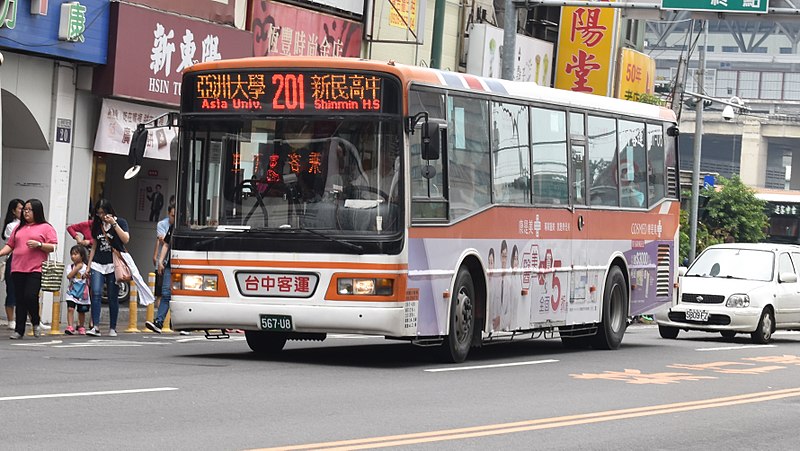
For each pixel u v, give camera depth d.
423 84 21.53
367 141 21.05
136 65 31.14
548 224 25.69
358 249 20.84
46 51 29.12
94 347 23.69
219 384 17.77
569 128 26.58
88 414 14.34
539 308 25.42
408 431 14.24
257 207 21.30
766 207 83.88
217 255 21.36
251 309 21.12
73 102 30.72
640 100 58.50
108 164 34.84
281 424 14.27
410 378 19.88
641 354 27.47
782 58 170.88
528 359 24.70
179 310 21.53
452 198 22.38
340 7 39.50
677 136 31.30
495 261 23.78
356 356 23.69
